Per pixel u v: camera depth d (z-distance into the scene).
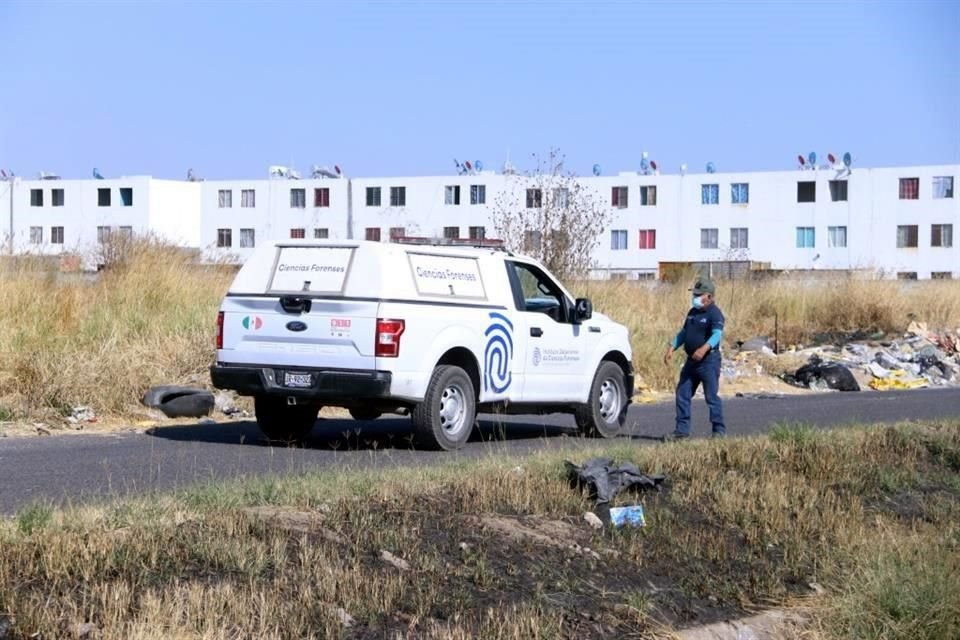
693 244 92.81
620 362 19.02
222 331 15.91
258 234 94.69
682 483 12.30
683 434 17.03
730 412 22.58
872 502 13.03
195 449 15.37
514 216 44.25
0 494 11.55
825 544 10.99
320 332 15.30
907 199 90.31
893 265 90.44
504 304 16.78
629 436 18.66
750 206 92.06
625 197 93.69
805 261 91.69
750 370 31.25
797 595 9.99
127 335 20.95
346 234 93.19
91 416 18.27
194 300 23.02
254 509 9.49
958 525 12.30
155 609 7.05
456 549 9.34
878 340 37.75
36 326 19.64
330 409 20.48
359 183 93.06
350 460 14.47
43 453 14.67
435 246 16.06
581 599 8.96
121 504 9.30
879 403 24.94
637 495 11.75
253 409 20.14
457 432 15.86
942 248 89.88
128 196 93.00
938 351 35.88
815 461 13.73
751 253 92.12
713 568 10.23
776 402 25.17
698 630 8.97
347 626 7.59
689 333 17.08
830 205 91.12
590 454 12.91
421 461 14.44
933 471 14.61
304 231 94.12
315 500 9.98
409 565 8.84
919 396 27.48
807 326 39.06
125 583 7.44
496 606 8.44
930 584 10.10
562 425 20.50
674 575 9.90
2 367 18.62
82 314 20.97
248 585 7.79
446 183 91.62
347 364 15.20
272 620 7.30
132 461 14.05
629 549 10.12
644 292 34.75
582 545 10.10
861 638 9.56
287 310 15.49
